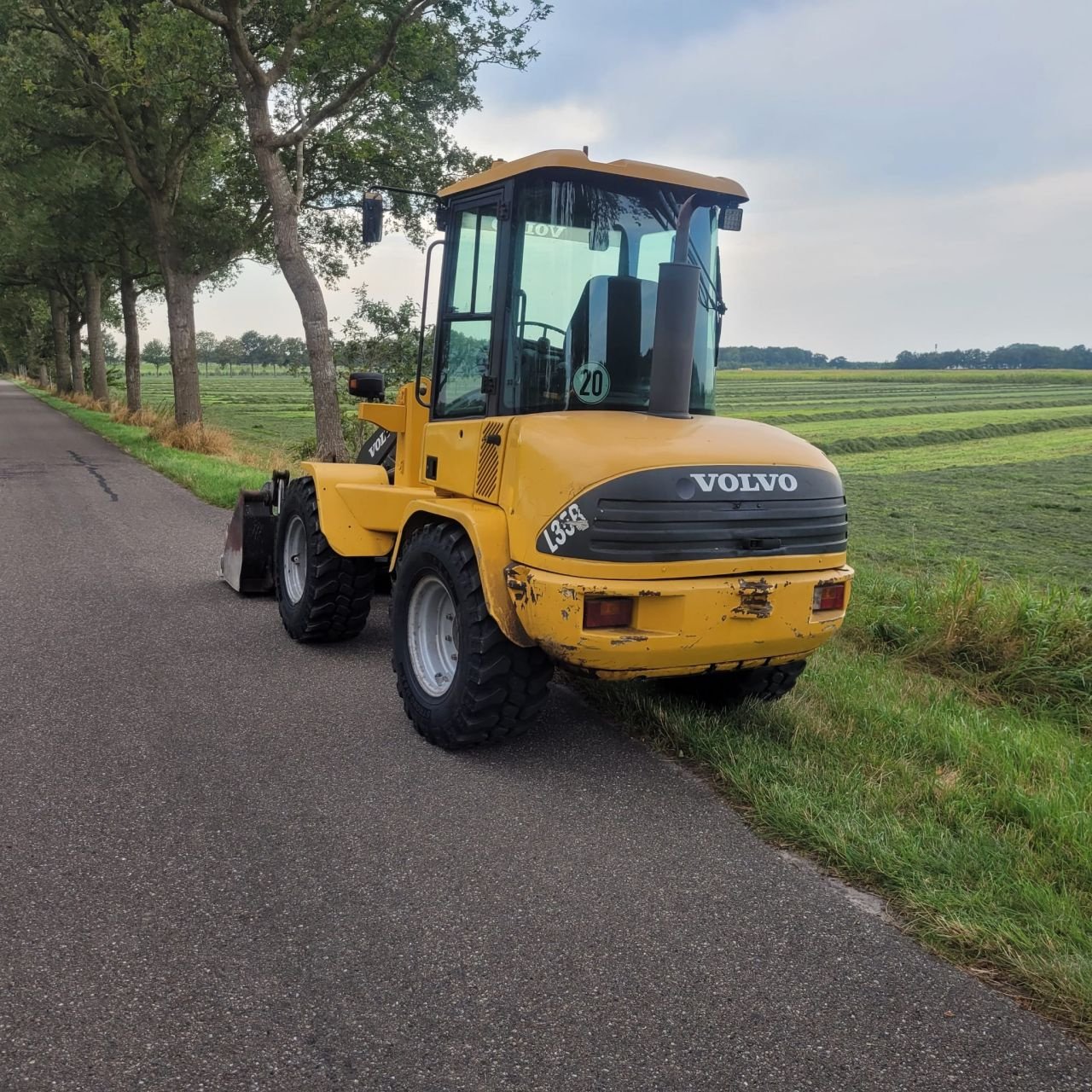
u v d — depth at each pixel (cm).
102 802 409
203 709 530
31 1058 253
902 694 588
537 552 416
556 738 498
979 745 488
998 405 6931
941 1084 252
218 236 2291
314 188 2070
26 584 841
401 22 1487
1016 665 658
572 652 406
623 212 458
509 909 332
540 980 293
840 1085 251
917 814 410
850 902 343
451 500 490
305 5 1544
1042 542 1437
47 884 341
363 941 311
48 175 2503
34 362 7875
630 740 498
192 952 302
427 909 331
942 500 2027
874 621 739
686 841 386
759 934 321
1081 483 2397
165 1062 253
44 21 2050
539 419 436
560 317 450
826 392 9369
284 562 689
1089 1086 253
